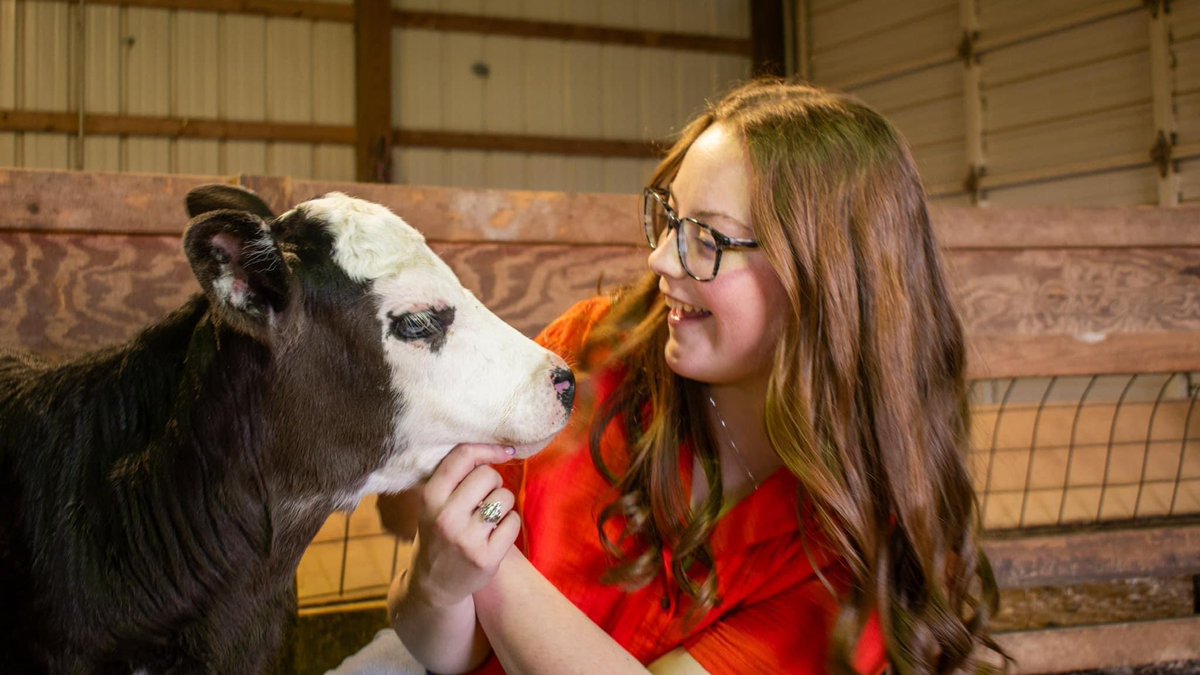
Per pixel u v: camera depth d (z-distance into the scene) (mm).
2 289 1763
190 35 6375
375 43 6711
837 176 1228
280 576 1366
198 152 6426
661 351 1422
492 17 7074
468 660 1353
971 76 6148
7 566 1214
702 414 1391
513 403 1312
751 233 1245
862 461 1252
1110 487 2645
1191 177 5004
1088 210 2385
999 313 2365
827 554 1283
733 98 1361
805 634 1272
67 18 6094
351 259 1302
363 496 1378
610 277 2125
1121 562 2273
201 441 1263
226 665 1339
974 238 2324
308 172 6656
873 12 6914
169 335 1325
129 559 1234
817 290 1220
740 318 1267
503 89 7145
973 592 1571
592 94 7395
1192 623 2287
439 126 6977
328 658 1924
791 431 1229
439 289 1327
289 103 6590
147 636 1256
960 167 6309
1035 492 2580
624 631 1339
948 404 1370
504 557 1267
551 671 1171
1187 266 2477
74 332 1799
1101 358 2383
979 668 1349
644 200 1465
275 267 1190
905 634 1262
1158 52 5074
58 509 1222
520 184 7191
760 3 7715
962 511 1380
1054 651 2201
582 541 1361
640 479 1359
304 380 1291
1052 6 5648
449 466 1182
